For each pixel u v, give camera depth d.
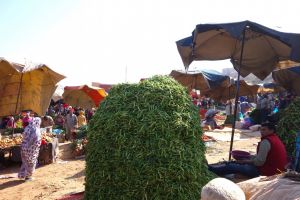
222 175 6.25
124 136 4.44
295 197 2.76
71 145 12.58
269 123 5.95
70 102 21.69
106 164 4.48
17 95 12.59
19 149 10.88
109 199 4.46
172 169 4.35
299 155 5.27
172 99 4.71
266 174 5.85
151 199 4.33
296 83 11.36
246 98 29.06
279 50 8.16
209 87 17.81
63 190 7.52
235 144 12.38
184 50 8.22
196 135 4.73
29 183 8.46
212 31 7.69
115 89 5.03
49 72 11.75
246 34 7.62
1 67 11.48
